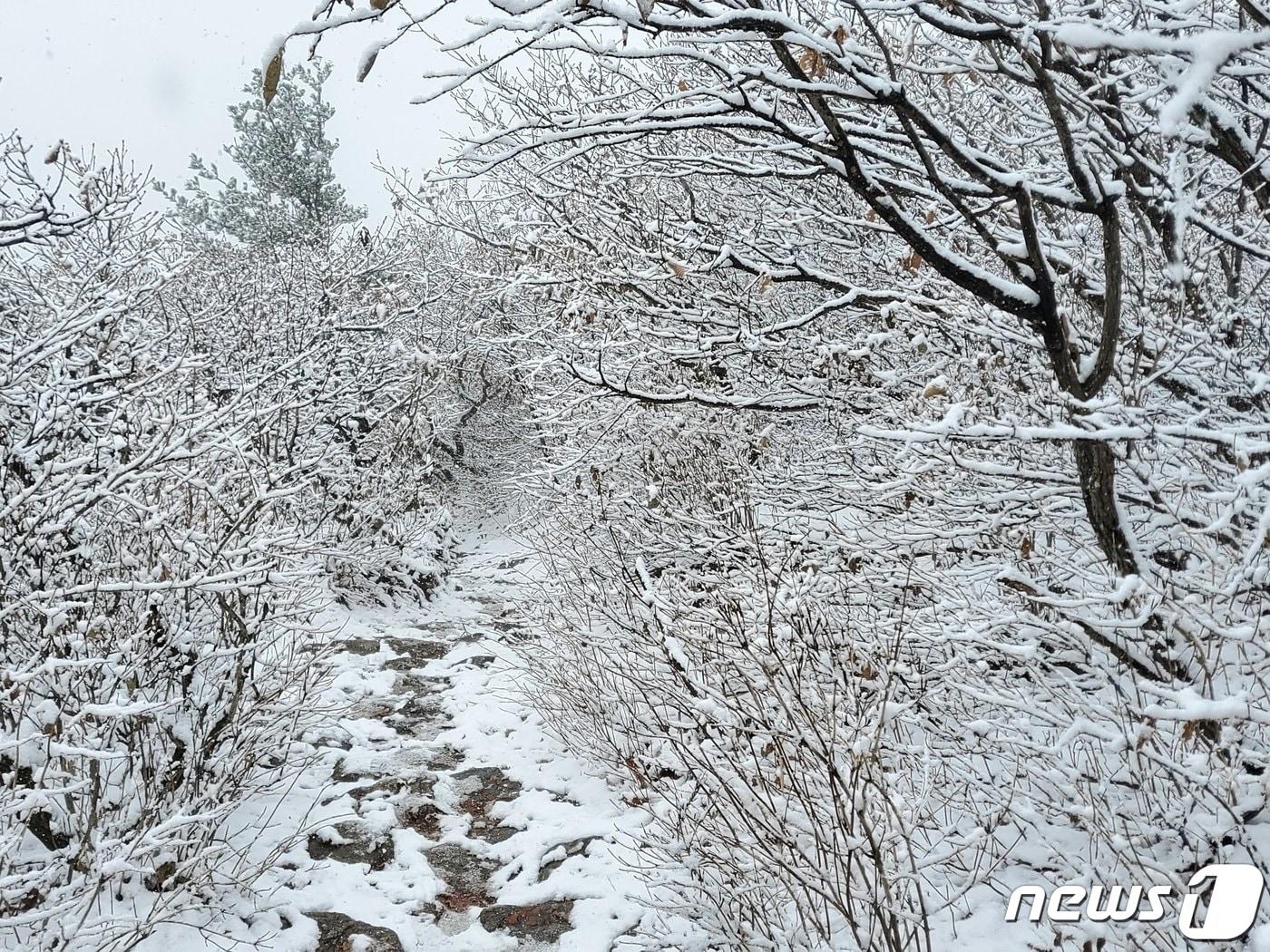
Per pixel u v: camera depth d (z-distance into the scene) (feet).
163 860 13.20
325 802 17.03
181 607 14.48
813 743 11.46
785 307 20.48
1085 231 13.69
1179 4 9.30
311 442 28.89
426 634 28.37
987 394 13.73
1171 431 8.91
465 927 13.64
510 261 29.58
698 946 12.42
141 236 24.08
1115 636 10.91
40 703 12.91
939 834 12.61
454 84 7.57
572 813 16.66
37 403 13.23
